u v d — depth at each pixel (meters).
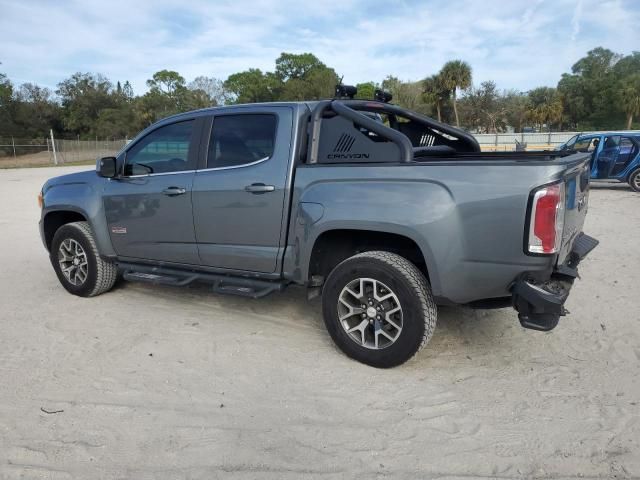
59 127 75.12
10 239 8.78
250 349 4.10
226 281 4.42
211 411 3.20
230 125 4.33
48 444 2.87
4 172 29.12
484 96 61.53
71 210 5.24
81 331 4.50
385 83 62.44
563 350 4.04
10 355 4.02
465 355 3.97
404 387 3.47
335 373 3.68
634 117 59.91
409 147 3.54
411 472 2.62
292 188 3.94
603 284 5.70
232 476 2.59
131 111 76.19
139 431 2.98
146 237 4.82
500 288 3.32
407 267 3.50
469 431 2.96
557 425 3.01
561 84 66.06
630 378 3.56
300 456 2.75
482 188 3.21
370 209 3.52
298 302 5.21
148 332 4.47
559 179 3.10
